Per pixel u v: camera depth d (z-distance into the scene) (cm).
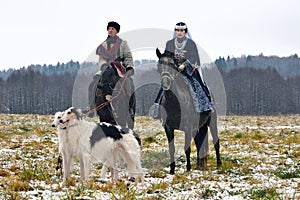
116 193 738
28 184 787
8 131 1788
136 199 693
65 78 8138
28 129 1911
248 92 8138
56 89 7400
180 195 736
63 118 805
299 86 8562
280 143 1664
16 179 838
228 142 1680
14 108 6794
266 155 1330
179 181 877
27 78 8200
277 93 8256
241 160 1194
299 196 720
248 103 7981
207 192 754
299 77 9406
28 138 1609
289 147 1448
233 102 7975
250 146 1549
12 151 1258
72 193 711
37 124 2142
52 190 755
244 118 3662
